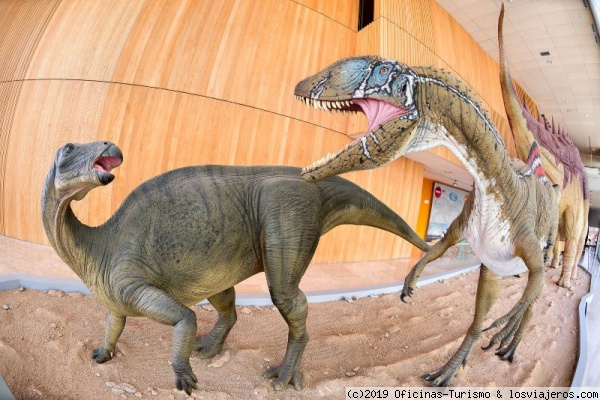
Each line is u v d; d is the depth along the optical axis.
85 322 2.83
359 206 2.56
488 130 2.04
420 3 7.64
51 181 1.72
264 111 6.11
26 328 2.58
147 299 1.80
